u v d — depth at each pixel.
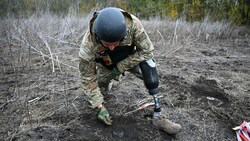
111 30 2.07
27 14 7.04
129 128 2.64
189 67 4.45
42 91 3.30
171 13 8.84
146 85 2.57
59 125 2.61
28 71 3.86
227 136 2.76
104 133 2.54
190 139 2.67
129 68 2.57
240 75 4.19
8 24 5.63
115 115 2.83
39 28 5.46
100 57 2.52
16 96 3.15
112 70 2.63
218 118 3.01
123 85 3.54
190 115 3.00
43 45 4.70
